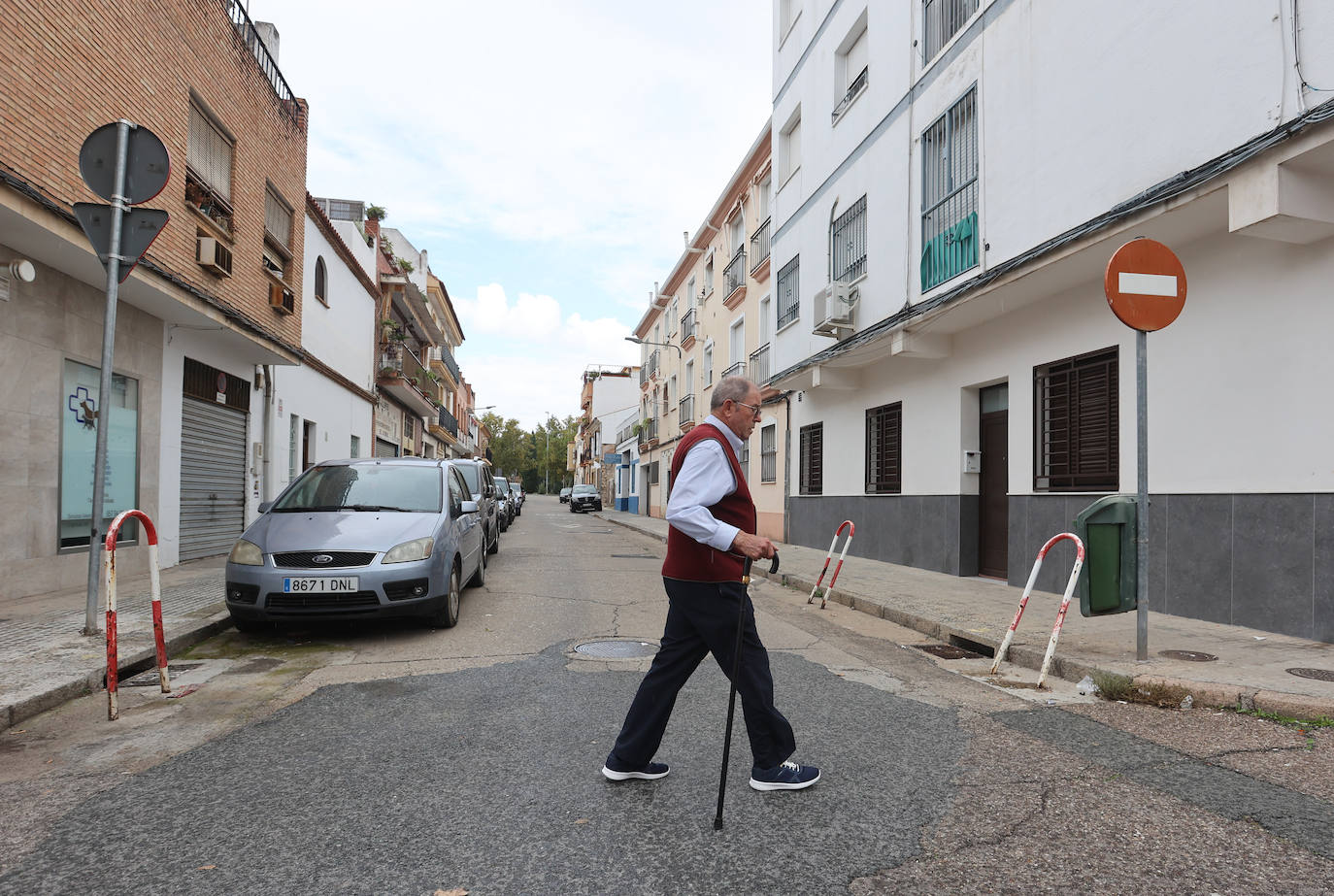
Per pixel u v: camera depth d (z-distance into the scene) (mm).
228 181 11375
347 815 2984
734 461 3191
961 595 8805
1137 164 6969
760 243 19891
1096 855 2662
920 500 11719
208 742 3885
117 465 9242
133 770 3486
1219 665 5082
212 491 11977
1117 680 4812
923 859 2639
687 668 3299
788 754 3254
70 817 2965
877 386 13266
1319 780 3359
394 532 6672
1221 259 6648
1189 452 6945
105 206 5773
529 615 7727
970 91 9758
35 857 2635
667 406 33938
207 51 10406
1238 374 6473
